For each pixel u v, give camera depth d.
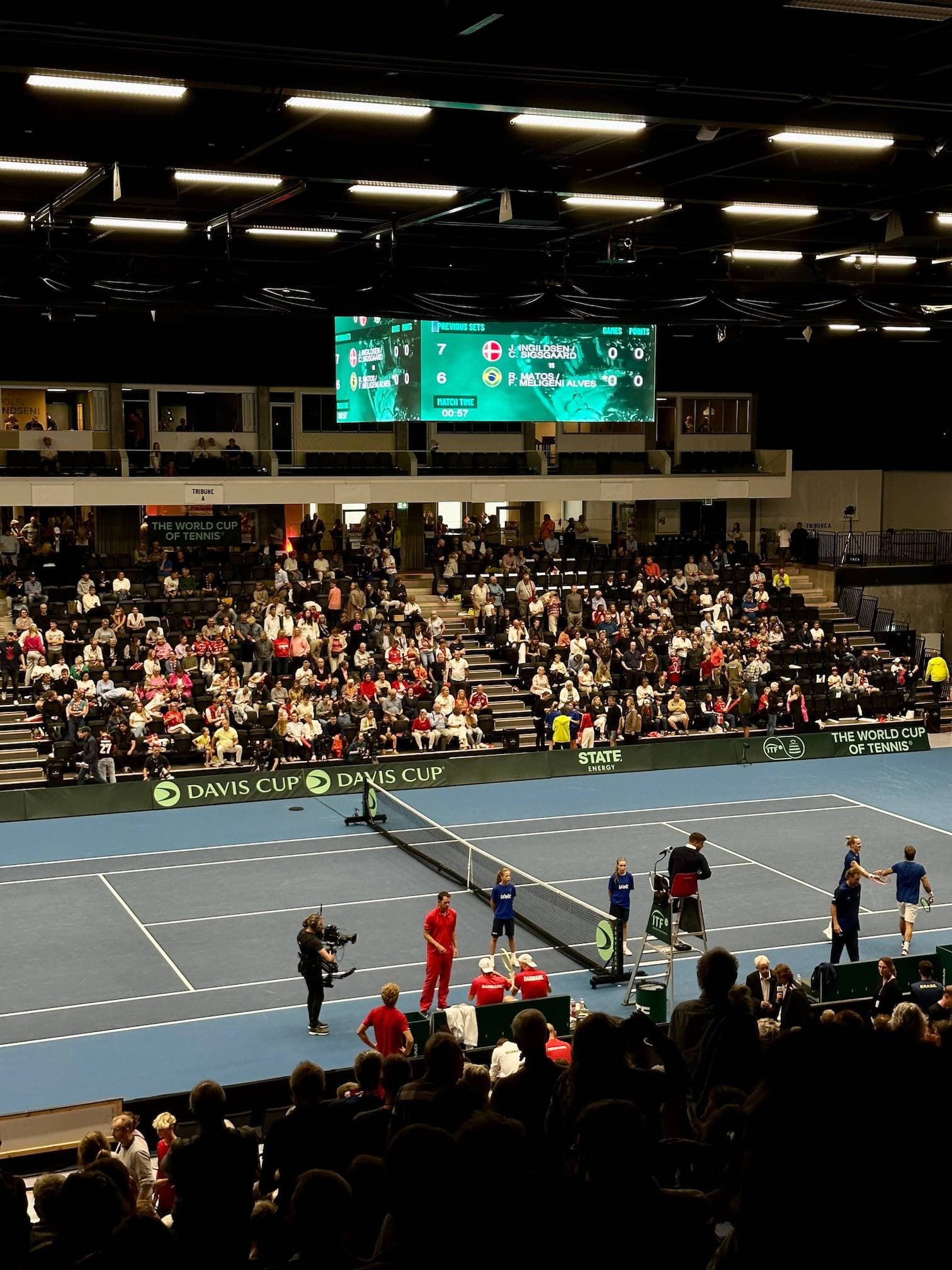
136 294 22.52
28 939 22.66
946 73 14.27
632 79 13.05
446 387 39.41
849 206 21.64
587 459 47.94
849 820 30.75
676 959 22.03
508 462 46.56
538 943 22.80
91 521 43.31
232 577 42.34
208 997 20.27
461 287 23.88
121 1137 12.06
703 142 16.23
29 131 16.34
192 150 17.11
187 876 26.28
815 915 24.03
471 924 23.61
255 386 44.84
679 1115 4.96
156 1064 17.89
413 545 47.34
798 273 27.78
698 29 13.06
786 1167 2.43
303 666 36.72
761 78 13.46
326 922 23.55
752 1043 5.31
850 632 45.97
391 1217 3.43
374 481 43.38
